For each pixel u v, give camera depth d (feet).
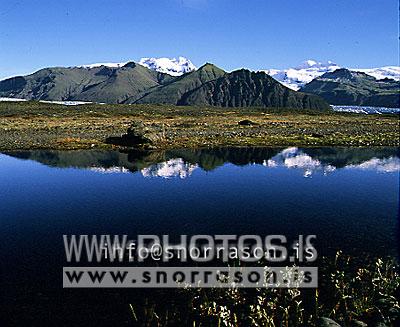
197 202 111.55
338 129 331.36
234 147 231.50
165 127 329.72
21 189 128.77
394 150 221.66
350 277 63.82
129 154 205.57
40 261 71.77
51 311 55.16
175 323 52.49
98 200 114.93
